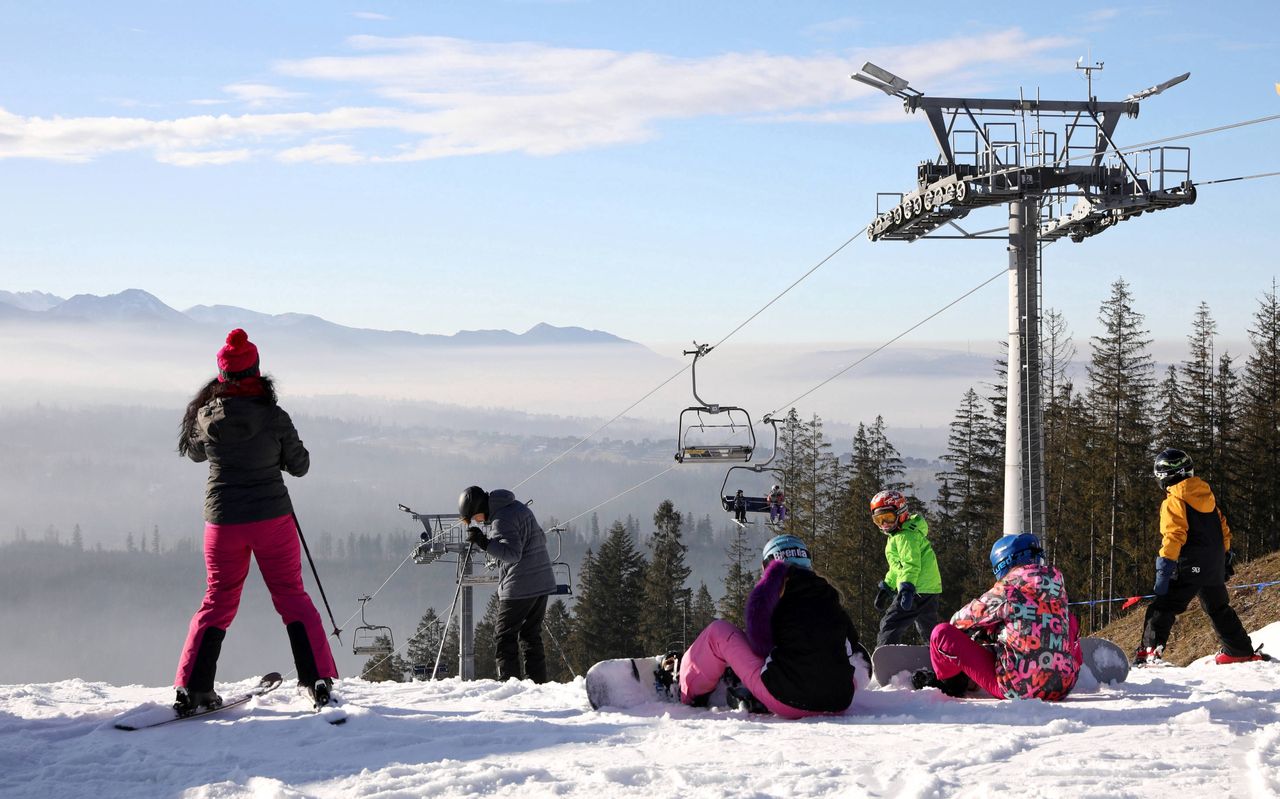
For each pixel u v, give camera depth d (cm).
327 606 613
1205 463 4875
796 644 573
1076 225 1955
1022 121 1830
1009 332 1766
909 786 405
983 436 5800
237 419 570
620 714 598
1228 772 418
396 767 462
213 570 581
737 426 1731
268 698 620
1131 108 1866
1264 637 1022
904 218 1981
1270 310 5275
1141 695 631
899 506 804
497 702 655
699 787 423
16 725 558
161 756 497
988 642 629
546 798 413
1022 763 445
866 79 1894
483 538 866
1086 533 4719
